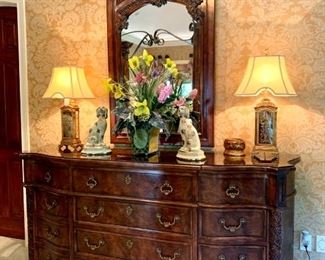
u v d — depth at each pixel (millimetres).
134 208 2473
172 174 2352
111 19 3078
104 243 2582
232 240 2297
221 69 2834
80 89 2957
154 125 2504
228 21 2795
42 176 2791
